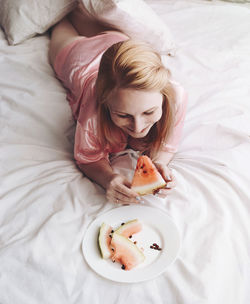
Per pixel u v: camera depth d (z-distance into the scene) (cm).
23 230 112
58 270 100
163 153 140
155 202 118
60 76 180
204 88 168
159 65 102
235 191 120
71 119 163
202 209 113
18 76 183
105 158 140
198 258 100
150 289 95
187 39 205
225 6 231
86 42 172
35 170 135
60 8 202
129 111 103
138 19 181
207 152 138
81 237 109
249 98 162
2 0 211
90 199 123
